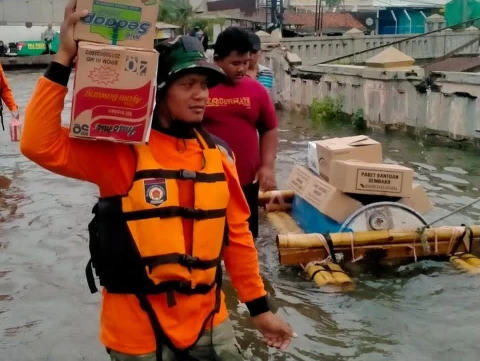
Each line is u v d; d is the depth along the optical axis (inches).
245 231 105.1
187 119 96.9
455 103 404.2
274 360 153.7
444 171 337.4
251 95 192.2
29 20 1446.9
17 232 245.9
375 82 470.6
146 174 93.3
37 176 335.6
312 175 234.2
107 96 89.4
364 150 220.7
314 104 548.4
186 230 95.7
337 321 172.2
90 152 93.5
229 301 185.8
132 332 95.1
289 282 196.4
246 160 193.9
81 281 201.3
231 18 1809.8
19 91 822.5
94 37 89.3
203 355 100.7
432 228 210.5
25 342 163.3
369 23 2032.5
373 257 206.8
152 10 89.7
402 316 174.4
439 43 991.6
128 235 92.9
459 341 160.9
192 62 94.7
